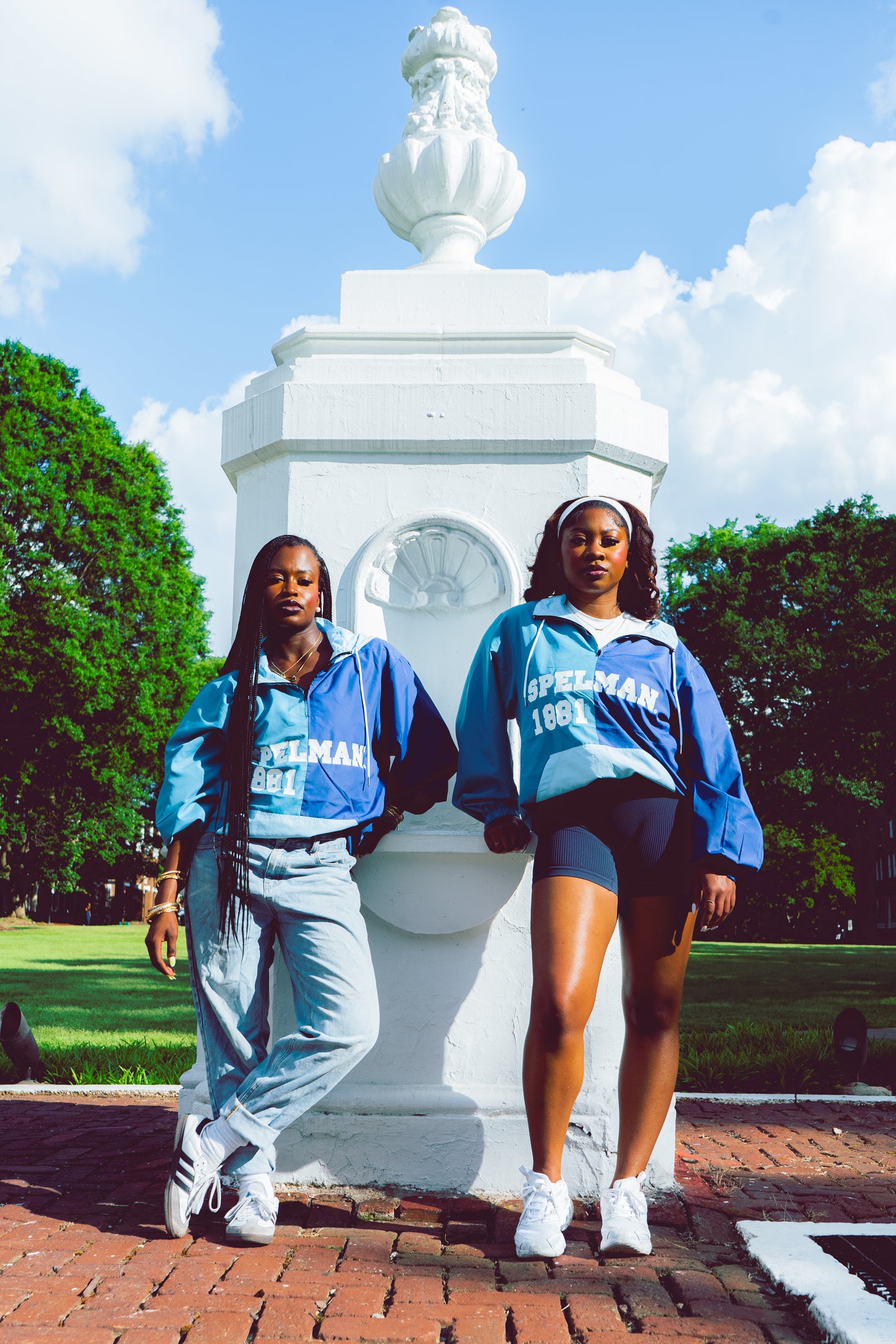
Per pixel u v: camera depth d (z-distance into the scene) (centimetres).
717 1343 192
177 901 273
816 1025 771
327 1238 253
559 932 245
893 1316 193
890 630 2216
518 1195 292
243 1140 251
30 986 1093
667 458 346
